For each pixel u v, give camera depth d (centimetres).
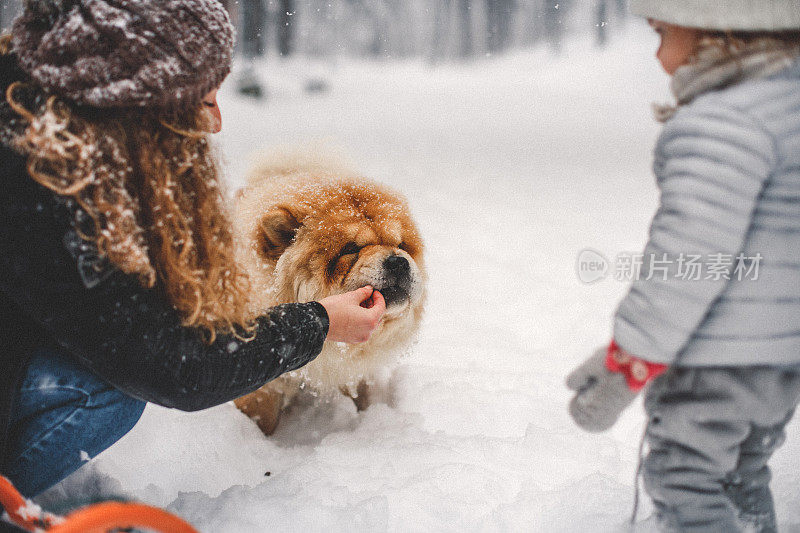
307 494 185
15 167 127
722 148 122
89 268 129
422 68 3634
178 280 143
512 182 791
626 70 2611
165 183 137
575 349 317
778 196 126
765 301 128
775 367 131
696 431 135
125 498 153
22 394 148
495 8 4003
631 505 177
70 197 128
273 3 2245
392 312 228
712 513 137
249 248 227
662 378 142
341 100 2170
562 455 211
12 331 142
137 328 135
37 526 129
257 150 308
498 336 331
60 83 119
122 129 130
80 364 153
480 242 507
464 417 247
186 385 142
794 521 169
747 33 130
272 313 166
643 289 129
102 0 121
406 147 1148
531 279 416
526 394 262
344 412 259
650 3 138
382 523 171
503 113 1878
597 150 1127
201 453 216
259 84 1997
